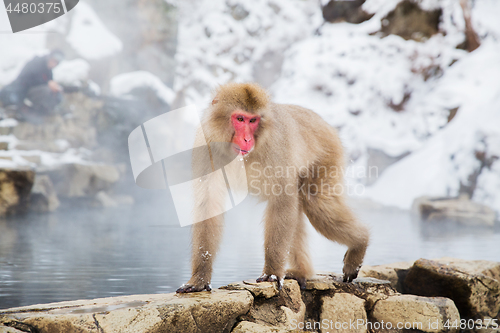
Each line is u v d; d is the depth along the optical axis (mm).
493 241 8227
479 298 3998
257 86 3592
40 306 2908
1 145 13992
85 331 2604
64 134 15820
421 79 21453
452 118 19094
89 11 19844
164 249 6684
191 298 3020
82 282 4500
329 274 4250
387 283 4043
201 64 31938
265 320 3242
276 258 3445
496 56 20031
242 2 33094
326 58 22656
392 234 9320
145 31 21625
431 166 16547
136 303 2979
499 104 16297
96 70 19156
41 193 12609
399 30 22797
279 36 32094
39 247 6734
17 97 15508
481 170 15016
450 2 22078
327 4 24297
